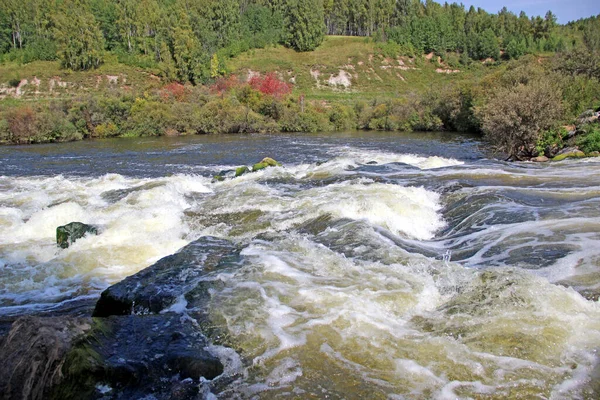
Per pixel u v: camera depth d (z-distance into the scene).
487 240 9.14
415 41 87.00
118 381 4.49
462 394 4.39
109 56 70.88
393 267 7.74
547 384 4.49
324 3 106.44
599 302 5.99
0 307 7.37
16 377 4.38
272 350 5.23
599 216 9.87
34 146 33.91
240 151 29.25
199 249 9.00
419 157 22.58
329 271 7.64
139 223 11.45
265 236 10.23
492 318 5.71
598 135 19.56
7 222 12.36
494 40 86.56
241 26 89.00
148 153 28.86
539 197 11.95
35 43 70.75
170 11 79.94
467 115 41.47
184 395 4.45
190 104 46.66
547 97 21.00
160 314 6.11
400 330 5.62
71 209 12.25
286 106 48.69
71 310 7.22
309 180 16.42
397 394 4.41
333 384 4.60
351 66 77.88
